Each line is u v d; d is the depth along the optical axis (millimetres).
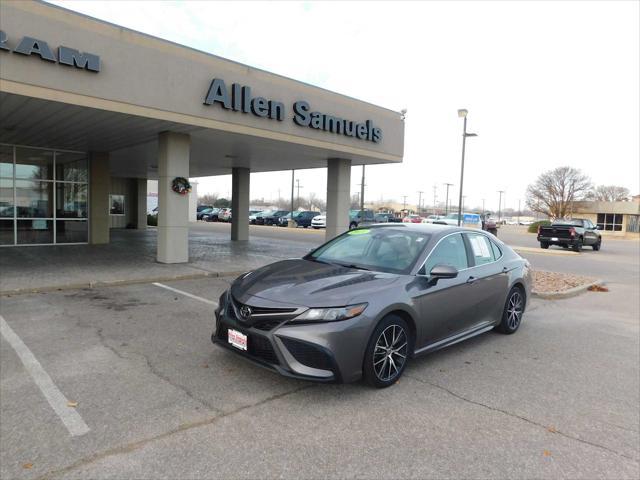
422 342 4527
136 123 9992
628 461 3066
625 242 36250
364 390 4051
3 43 7352
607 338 6168
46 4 7797
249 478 2701
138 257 12211
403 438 3244
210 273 9844
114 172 23516
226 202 77875
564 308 8188
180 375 4191
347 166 15828
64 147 14688
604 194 88125
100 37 8445
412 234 5211
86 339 5172
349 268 4742
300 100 12070
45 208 15031
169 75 9430
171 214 11031
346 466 2869
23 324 5723
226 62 10359
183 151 11070
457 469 2895
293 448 3049
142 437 3107
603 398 4113
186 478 2674
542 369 4816
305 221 40531
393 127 15227
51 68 7930
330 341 3678
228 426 3303
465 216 34750
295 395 3863
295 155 15086
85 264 10609
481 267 5516
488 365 4871
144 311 6574
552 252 21203
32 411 3424
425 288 4516
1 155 13898
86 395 3721
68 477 2639
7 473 2654
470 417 3623
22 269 9633
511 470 2908
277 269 4781
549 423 3582
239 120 10719
